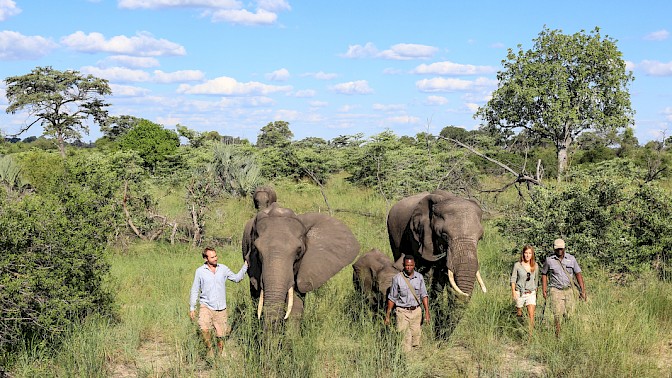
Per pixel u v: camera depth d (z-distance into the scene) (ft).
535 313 30.50
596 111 80.07
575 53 79.61
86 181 42.45
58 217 27.94
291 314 25.16
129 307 32.91
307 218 26.23
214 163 77.00
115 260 45.37
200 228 55.77
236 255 48.01
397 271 31.09
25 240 25.98
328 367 24.12
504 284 36.35
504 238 46.14
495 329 28.58
